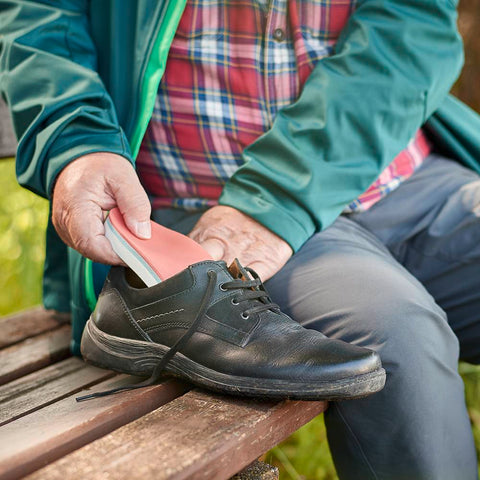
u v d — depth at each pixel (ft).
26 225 8.65
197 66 4.50
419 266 5.02
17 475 2.92
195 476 2.79
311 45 4.64
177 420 3.18
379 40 4.51
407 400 3.65
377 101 4.41
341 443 3.93
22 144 4.17
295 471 6.11
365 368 3.19
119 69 4.49
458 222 4.84
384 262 4.24
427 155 5.52
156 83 4.29
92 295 4.42
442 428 3.71
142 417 3.21
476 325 5.02
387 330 3.69
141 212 3.75
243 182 4.38
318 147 4.37
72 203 3.78
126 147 4.09
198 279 3.49
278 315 3.54
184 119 4.58
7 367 4.55
